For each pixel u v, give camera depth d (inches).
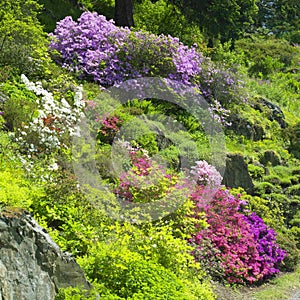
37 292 177.0
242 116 625.3
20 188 259.4
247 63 1218.6
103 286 217.5
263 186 501.4
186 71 560.7
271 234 405.1
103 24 560.4
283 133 684.1
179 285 249.8
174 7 820.6
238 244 372.2
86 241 255.1
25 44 471.2
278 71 1226.6
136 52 546.0
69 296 183.6
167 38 568.1
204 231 357.1
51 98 385.7
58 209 276.7
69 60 535.2
